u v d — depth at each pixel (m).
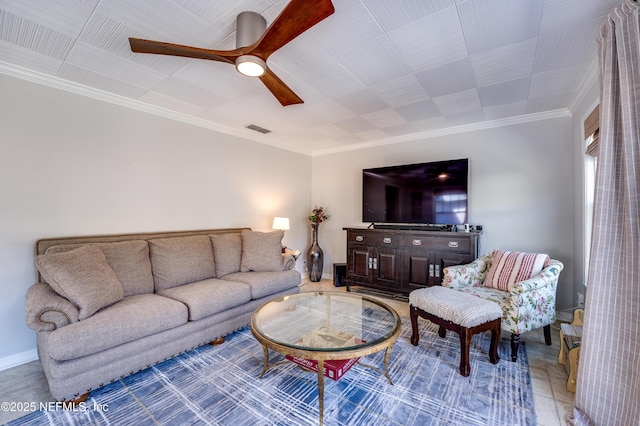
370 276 4.09
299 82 2.56
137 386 1.97
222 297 2.59
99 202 2.76
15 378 2.09
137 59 2.20
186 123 3.45
